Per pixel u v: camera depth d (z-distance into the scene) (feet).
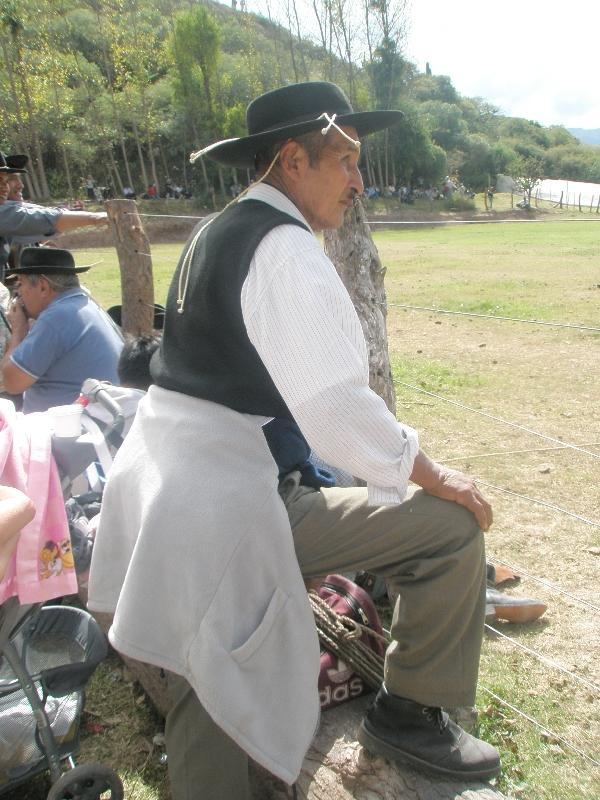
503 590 11.25
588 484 15.39
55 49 152.87
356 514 5.80
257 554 5.40
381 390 10.79
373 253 10.65
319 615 7.68
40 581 6.50
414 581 5.84
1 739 7.00
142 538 5.38
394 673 6.23
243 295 5.12
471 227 135.44
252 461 5.51
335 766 6.82
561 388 22.94
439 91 364.99
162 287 44.80
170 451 5.52
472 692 6.13
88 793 6.77
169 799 7.41
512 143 350.64
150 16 218.59
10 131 143.23
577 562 12.10
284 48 169.68
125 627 5.42
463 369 25.68
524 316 35.99
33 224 15.16
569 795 7.35
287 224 5.21
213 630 5.24
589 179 344.69
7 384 12.31
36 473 6.72
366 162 193.88
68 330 12.26
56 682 6.93
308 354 4.89
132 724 8.53
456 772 6.37
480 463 16.69
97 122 162.50
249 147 5.67
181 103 170.60
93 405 9.07
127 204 16.25
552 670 9.34
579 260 64.44
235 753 5.98
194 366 5.55
